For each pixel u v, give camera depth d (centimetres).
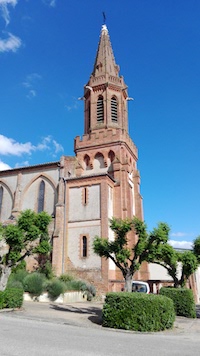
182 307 2088
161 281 3384
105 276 3073
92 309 2231
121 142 4091
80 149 4288
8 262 2141
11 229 2116
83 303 2697
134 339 1186
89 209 3438
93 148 4212
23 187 4006
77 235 3375
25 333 1149
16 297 1945
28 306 2186
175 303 2112
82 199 3509
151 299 1458
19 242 2097
